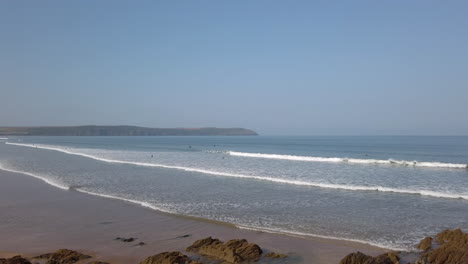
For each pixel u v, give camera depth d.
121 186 21.53
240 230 12.30
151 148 74.38
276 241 11.02
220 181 23.23
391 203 16.16
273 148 76.62
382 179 23.77
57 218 14.21
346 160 38.56
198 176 25.81
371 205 15.78
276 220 13.48
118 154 50.78
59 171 29.27
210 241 10.55
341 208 15.27
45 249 10.57
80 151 58.50
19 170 30.41
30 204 16.86
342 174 26.59
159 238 11.52
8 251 10.43
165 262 8.75
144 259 9.53
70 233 12.18
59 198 18.19
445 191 18.97
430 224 12.68
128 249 10.45
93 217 14.34
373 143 102.38
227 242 10.19
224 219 13.71
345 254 9.77
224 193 18.98
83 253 10.15
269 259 9.41
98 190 20.27
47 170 30.03
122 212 15.12
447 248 8.95
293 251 10.07
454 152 55.09
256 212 14.75
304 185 21.39
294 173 27.31
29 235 12.01
